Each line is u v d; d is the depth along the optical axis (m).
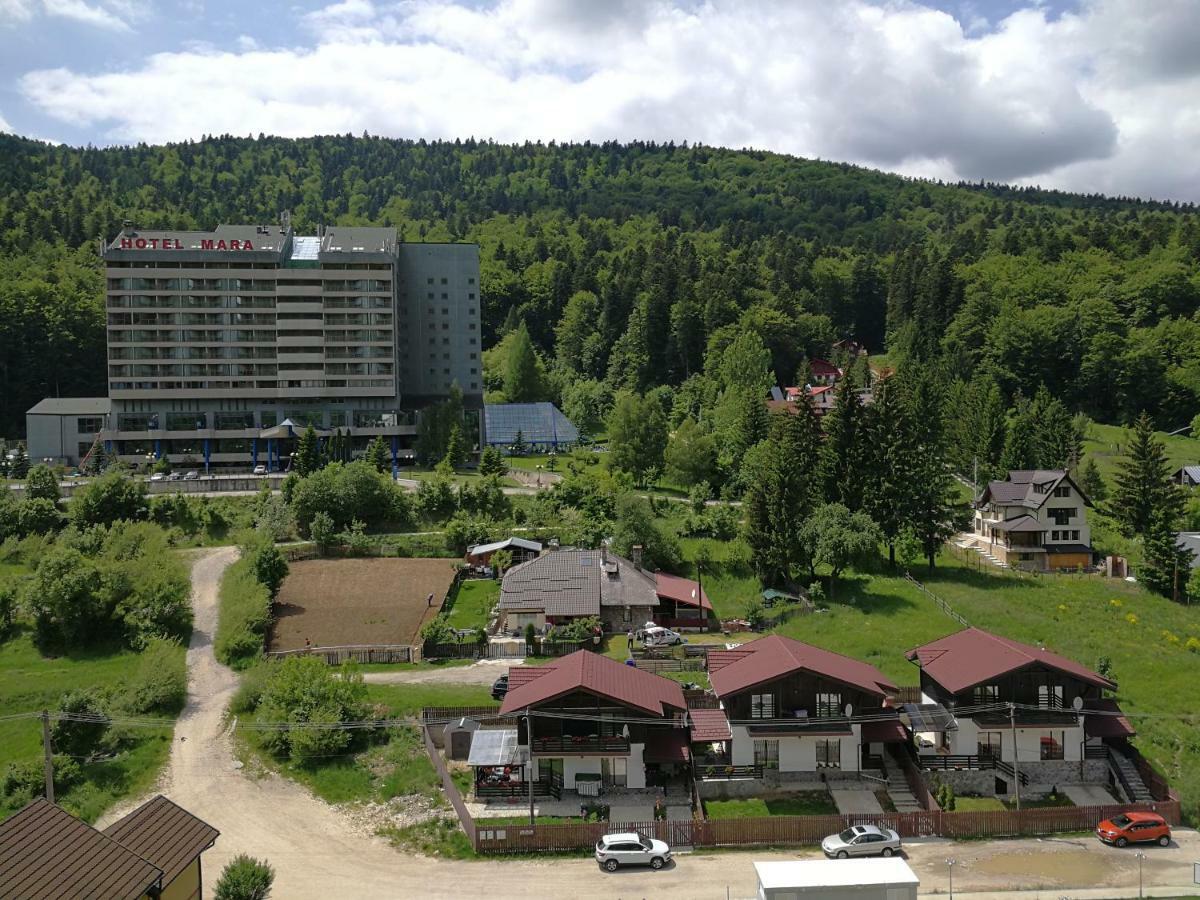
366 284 191.88
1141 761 63.91
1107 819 57.31
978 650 69.19
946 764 63.94
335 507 124.75
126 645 88.75
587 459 170.62
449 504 131.38
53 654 87.44
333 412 191.12
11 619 92.62
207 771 66.94
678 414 199.00
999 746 64.81
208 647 89.25
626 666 70.12
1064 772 64.38
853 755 64.12
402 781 63.53
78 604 88.12
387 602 101.06
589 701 61.66
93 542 108.25
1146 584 101.31
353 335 191.25
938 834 57.19
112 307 183.25
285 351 188.88
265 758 68.12
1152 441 119.56
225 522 123.69
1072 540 112.88
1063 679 64.88
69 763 65.12
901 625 89.50
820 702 64.31
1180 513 117.31
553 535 119.69
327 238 198.25
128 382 183.88
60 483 138.12
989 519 118.12
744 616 95.69
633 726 63.38
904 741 64.38
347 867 54.50
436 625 87.88
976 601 96.00
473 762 60.56
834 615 93.00
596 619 90.31
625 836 54.09
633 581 94.94
